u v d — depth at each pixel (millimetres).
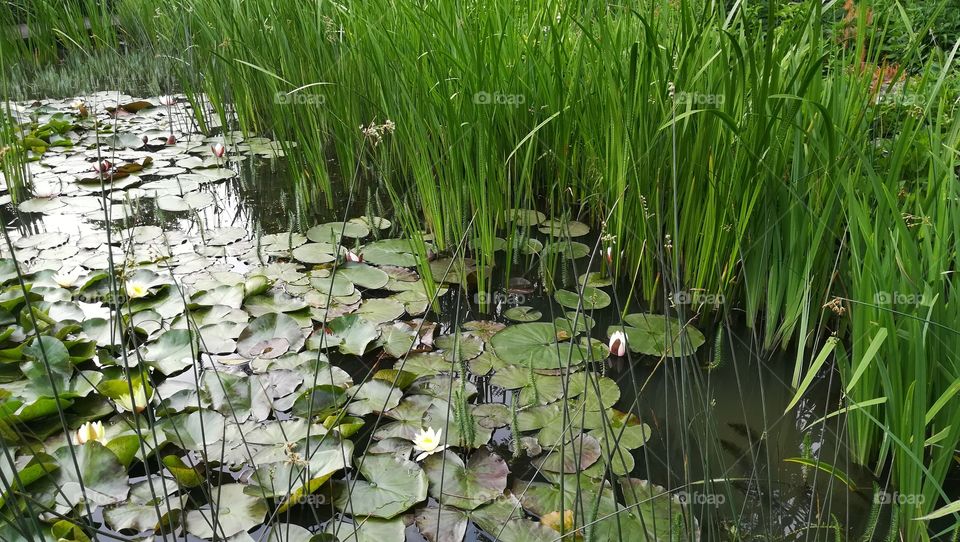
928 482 1462
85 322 2154
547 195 3230
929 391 1612
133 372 1952
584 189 2928
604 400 1900
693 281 2365
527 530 1463
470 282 2574
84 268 2588
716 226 2182
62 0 5961
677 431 1836
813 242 1923
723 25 2184
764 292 2297
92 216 3109
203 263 2637
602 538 1440
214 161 3783
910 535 1490
